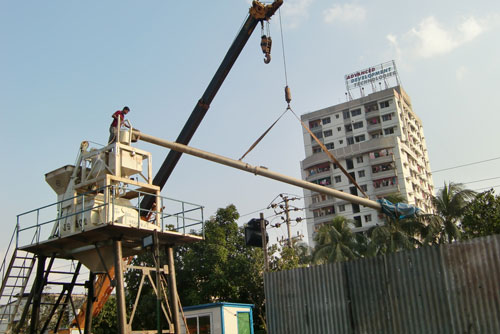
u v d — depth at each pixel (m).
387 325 13.36
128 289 47.66
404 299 13.23
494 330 11.74
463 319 12.22
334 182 94.12
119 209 15.82
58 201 17.42
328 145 100.19
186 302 45.38
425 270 13.02
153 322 44.78
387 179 89.69
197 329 29.95
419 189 97.75
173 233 16.64
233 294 45.84
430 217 36.38
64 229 16.38
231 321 29.61
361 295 14.00
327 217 92.38
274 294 15.62
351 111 99.62
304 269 15.25
